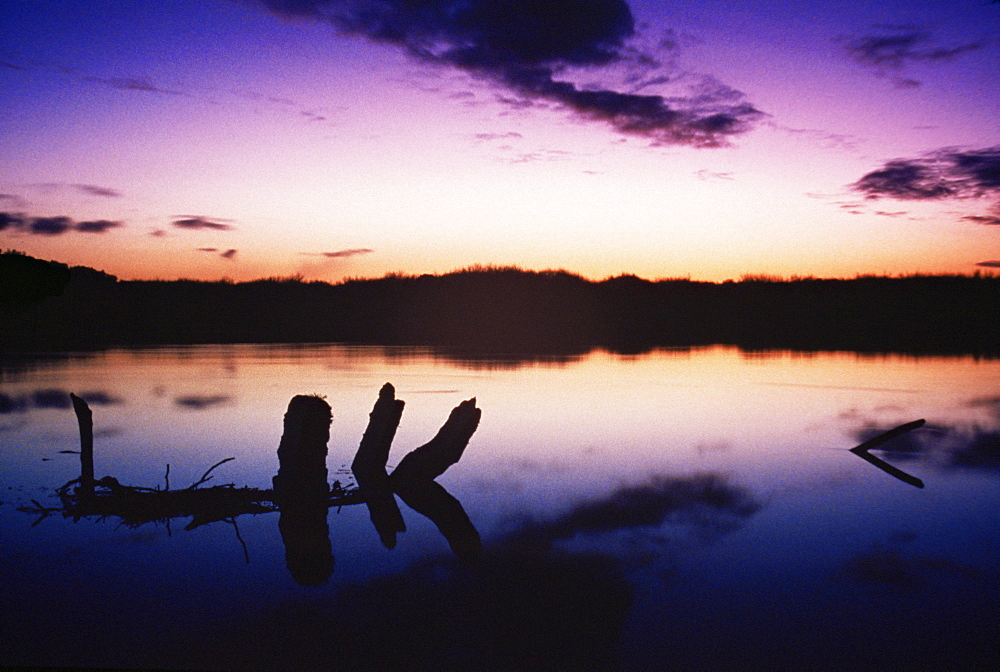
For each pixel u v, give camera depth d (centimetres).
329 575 373
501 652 286
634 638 299
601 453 705
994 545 420
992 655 283
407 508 509
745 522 470
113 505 498
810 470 631
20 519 477
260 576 371
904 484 577
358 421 890
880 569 381
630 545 422
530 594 346
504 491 559
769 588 354
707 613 324
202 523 471
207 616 321
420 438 776
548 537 438
